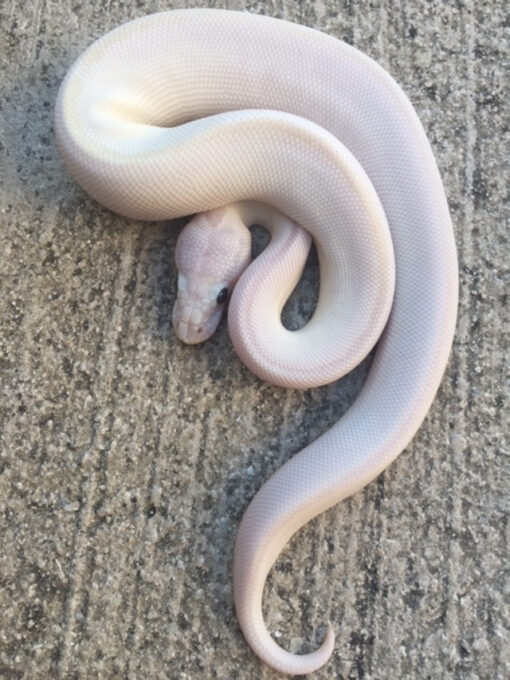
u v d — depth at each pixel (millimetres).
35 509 245
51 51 281
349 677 234
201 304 250
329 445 238
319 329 249
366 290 244
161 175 239
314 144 241
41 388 253
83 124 245
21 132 273
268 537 229
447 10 286
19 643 236
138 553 242
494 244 266
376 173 255
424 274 247
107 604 238
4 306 259
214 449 249
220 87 262
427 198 251
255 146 242
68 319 258
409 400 239
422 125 274
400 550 243
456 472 249
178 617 237
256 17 262
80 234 265
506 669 235
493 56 282
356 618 238
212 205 252
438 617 238
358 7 286
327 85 258
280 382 245
